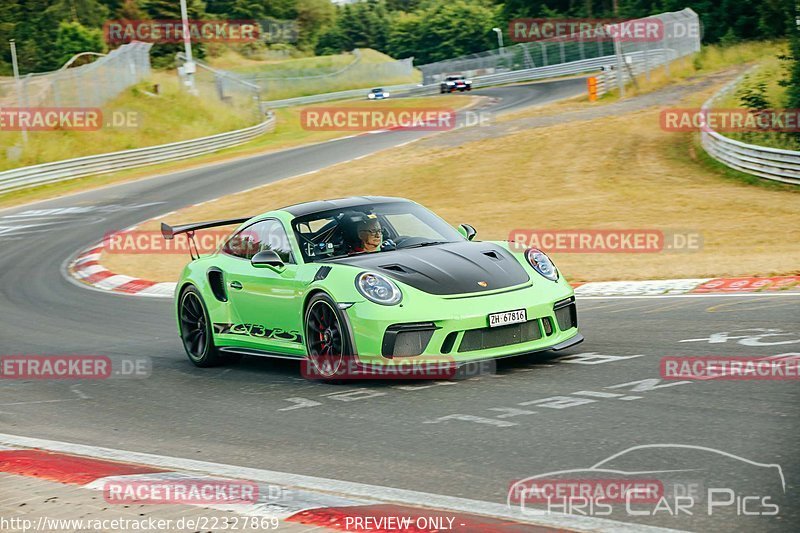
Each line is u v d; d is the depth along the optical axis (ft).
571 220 120.88
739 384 39.88
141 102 317.83
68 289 106.32
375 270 48.08
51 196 221.25
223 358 59.52
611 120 221.66
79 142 285.23
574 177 158.92
